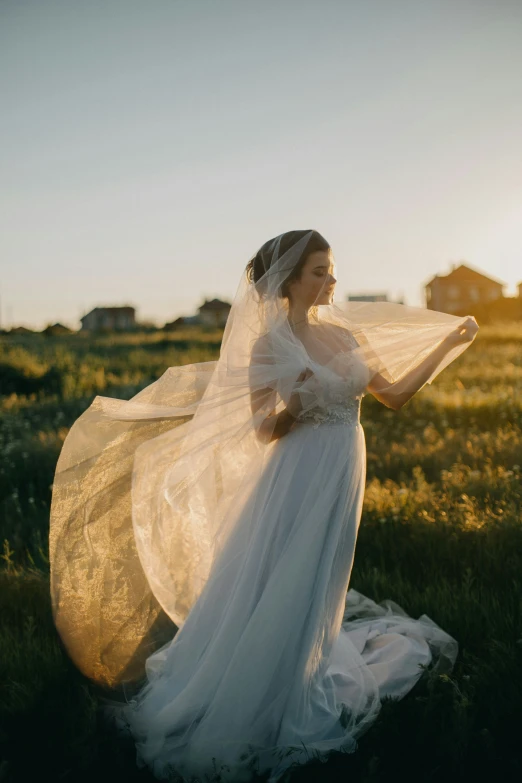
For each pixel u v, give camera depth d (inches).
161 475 121.8
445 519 183.6
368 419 349.7
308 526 107.2
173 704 108.4
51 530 120.0
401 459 261.0
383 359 119.7
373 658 128.9
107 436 122.3
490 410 341.1
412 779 100.0
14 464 273.4
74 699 121.3
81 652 120.4
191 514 122.0
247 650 104.7
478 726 109.5
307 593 106.9
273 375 106.7
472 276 2733.8
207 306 2997.0
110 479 122.0
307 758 103.7
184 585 125.8
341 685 119.1
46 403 473.7
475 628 136.3
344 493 110.0
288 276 110.4
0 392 544.4
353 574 165.2
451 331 120.9
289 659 106.3
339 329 117.2
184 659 115.3
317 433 110.1
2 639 135.9
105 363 765.9
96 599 121.0
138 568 123.0
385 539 179.0
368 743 107.5
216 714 104.3
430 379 119.8
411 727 109.6
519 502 195.6
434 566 163.6
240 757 103.3
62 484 120.5
